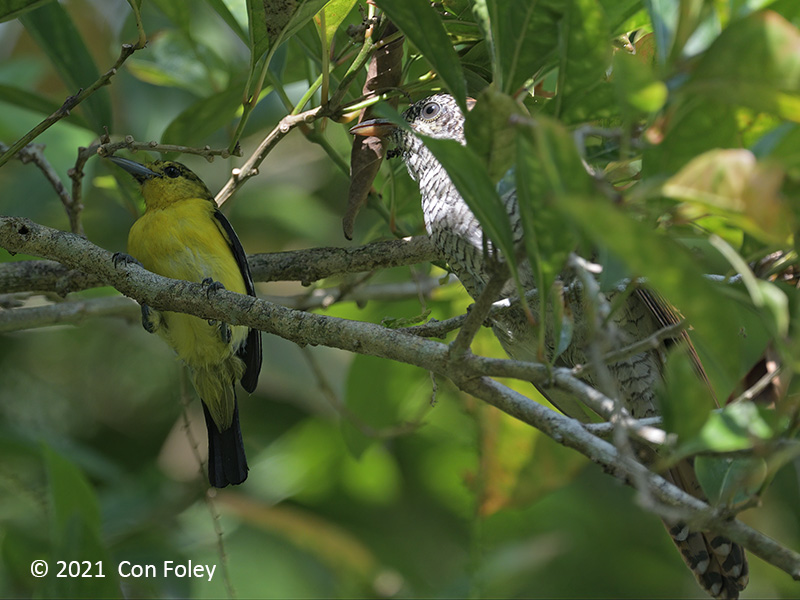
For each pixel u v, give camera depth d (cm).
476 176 436
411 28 509
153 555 1101
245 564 1191
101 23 1341
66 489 854
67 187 1093
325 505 1296
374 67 765
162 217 905
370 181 788
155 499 1162
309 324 608
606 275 458
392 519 1295
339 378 1234
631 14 636
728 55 381
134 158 998
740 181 353
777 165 352
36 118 1201
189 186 949
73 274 873
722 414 429
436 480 1320
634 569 1302
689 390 405
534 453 1016
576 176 380
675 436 441
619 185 588
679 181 362
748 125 479
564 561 1289
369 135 784
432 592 1165
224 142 1245
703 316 383
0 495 1082
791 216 370
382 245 922
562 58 475
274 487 1245
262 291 1308
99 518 859
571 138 372
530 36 511
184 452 1216
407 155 899
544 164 381
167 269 898
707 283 370
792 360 398
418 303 1134
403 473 1326
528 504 1028
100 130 911
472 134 462
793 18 484
